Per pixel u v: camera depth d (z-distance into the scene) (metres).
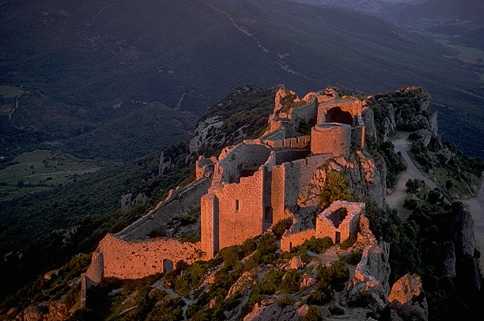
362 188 80.06
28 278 128.62
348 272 57.94
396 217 93.50
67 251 132.00
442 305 82.38
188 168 158.00
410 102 148.25
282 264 65.69
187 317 69.94
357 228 65.56
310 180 76.44
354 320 51.22
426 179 118.62
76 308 86.69
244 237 76.06
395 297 57.97
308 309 52.47
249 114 171.88
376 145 99.75
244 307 62.19
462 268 94.88
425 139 135.50
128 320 75.25
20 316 94.75
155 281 81.38
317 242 65.06
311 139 80.69
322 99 102.06
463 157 154.25
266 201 75.19
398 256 79.44
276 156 79.00
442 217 102.00
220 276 72.12
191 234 84.94
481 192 133.12
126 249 85.25
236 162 81.00
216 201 76.88
